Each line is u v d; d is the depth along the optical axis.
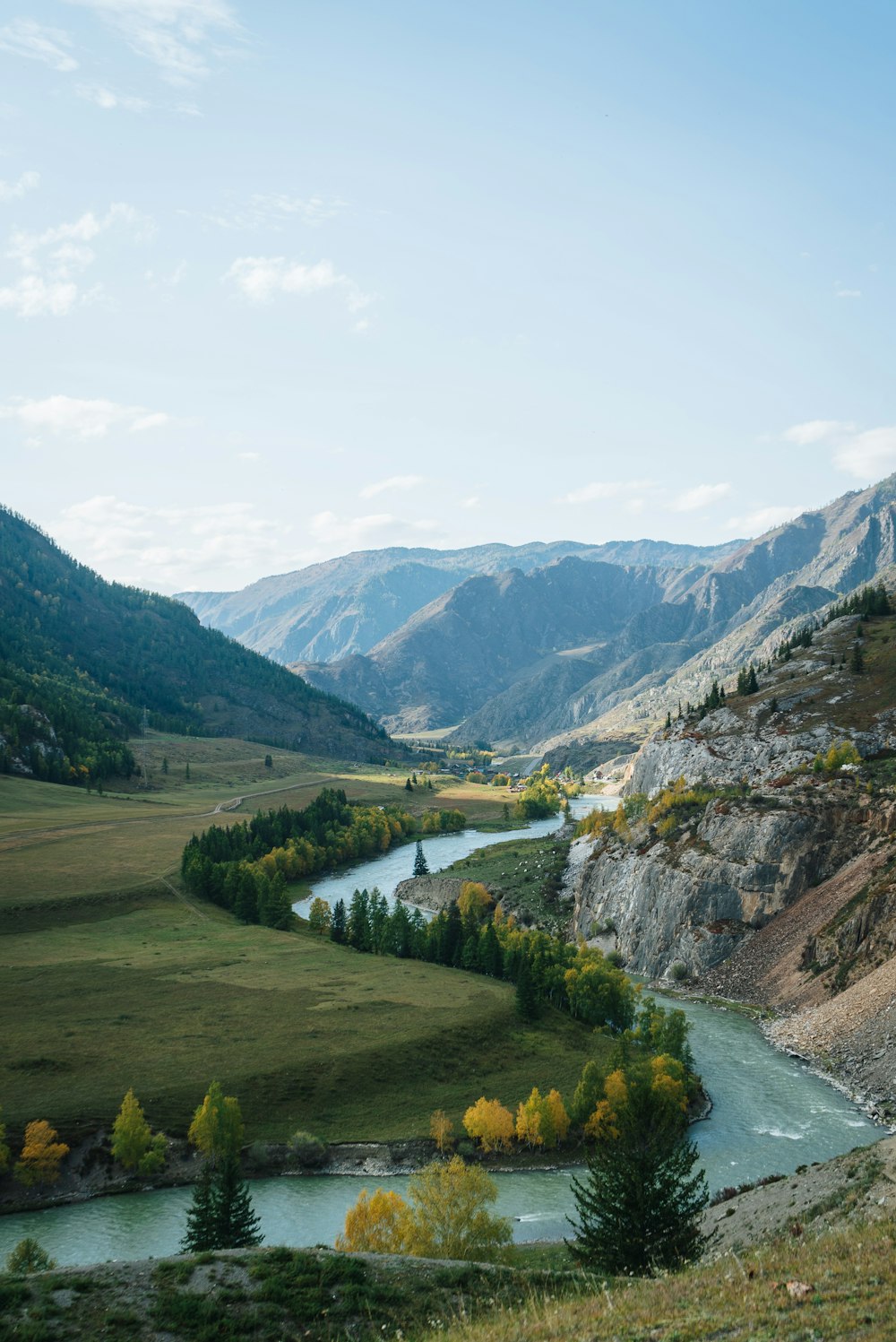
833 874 140.38
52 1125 83.94
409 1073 98.38
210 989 120.88
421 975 131.25
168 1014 110.75
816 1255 31.86
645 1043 105.56
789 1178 59.50
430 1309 33.28
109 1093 90.06
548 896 193.62
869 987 110.00
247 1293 33.44
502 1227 56.78
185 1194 78.81
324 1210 75.69
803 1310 25.19
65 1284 33.56
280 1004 115.38
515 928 163.38
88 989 118.94
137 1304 32.44
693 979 139.38
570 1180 80.38
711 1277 30.92
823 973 121.50
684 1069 93.31
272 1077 94.56
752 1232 50.31
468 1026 108.56
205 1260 35.91
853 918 123.31
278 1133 87.31
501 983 129.88
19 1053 96.75
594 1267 39.59
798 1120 87.38
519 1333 27.45
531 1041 108.06
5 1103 86.88
